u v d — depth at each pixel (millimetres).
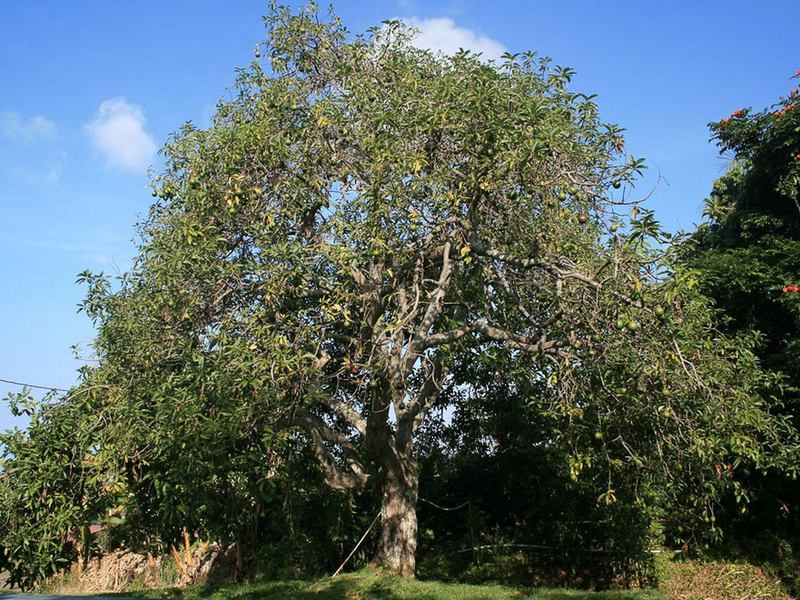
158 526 14031
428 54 13719
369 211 11383
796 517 16984
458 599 11961
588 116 12031
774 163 17938
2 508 9023
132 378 11234
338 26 14180
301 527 18312
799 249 16297
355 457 14453
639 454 11906
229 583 18906
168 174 13195
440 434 19906
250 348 10477
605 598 12312
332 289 11688
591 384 11117
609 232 10367
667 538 17750
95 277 13203
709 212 10031
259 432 11289
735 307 16875
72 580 20297
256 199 12375
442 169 11297
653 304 9703
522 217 11297
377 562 14227
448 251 11945
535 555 17859
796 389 13953
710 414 10398
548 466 17984
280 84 13414
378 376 11961
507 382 18016
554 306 12016
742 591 15508
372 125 12508
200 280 11680
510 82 12039
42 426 9656
